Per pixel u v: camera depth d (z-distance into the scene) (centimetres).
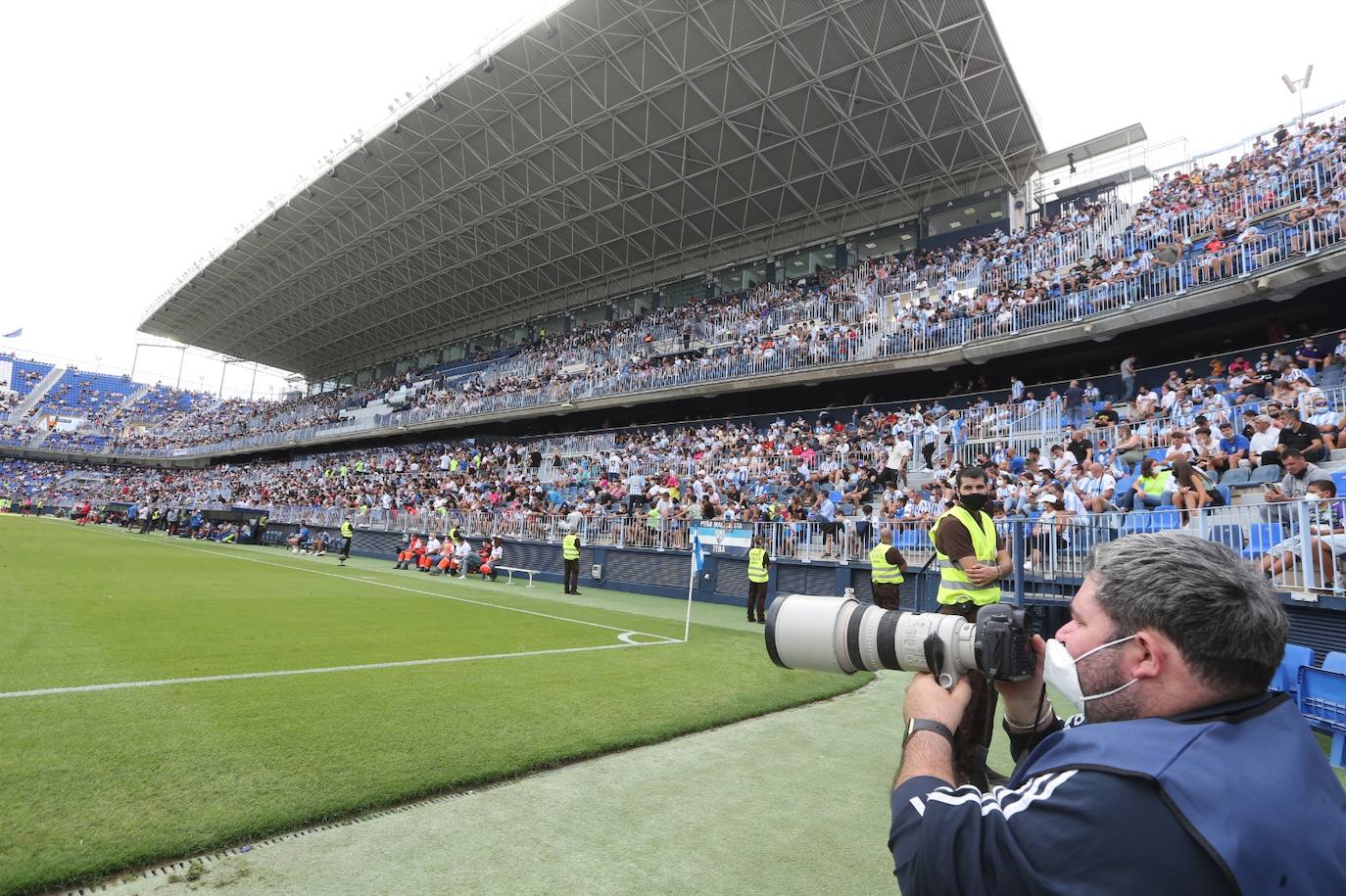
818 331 2459
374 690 578
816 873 305
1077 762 112
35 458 6284
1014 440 1627
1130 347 1866
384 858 303
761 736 517
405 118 2981
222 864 291
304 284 4644
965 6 2084
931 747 139
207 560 2012
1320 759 108
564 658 772
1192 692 116
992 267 2302
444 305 4625
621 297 3975
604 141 2931
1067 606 973
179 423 6850
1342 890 94
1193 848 94
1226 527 803
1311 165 1650
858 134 2645
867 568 1367
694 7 2278
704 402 2912
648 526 1867
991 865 109
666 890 286
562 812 362
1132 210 2092
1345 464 917
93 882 270
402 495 3125
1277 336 1588
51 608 933
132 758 391
